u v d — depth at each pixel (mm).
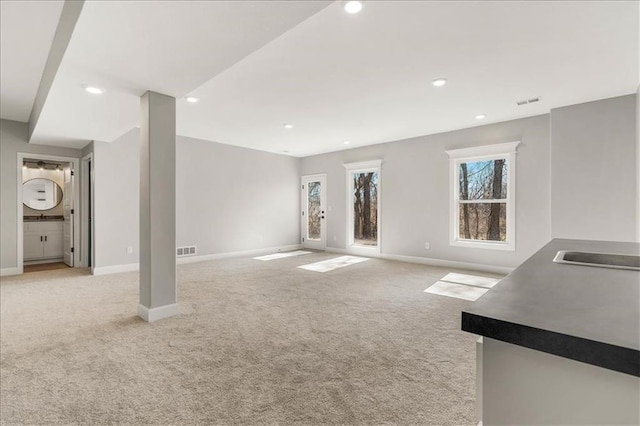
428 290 3945
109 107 3363
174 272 3023
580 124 3990
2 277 4723
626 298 721
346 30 2375
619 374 518
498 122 4867
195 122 4875
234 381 1874
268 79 3254
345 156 7090
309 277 4676
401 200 6102
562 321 581
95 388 1798
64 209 6258
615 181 3777
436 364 2086
